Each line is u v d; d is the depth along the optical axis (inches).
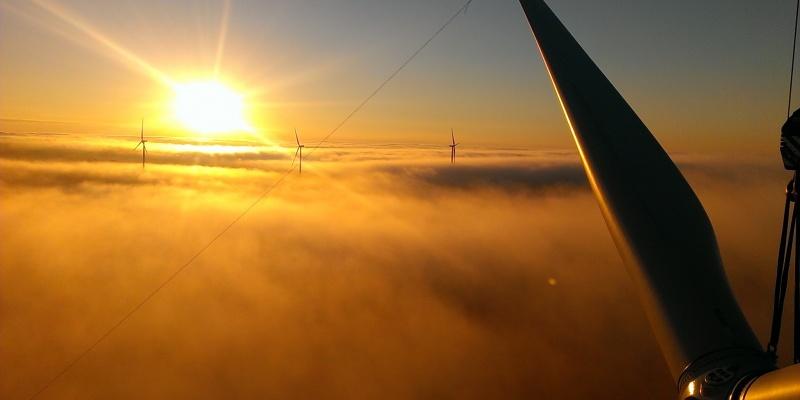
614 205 213.6
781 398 91.4
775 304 160.6
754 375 125.8
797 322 147.4
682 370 151.1
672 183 218.5
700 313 163.2
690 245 189.6
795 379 92.2
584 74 292.7
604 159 235.3
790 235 157.8
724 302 166.9
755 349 144.7
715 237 200.7
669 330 164.6
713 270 181.0
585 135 252.8
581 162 245.4
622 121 256.4
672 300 171.0
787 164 150.1
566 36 326.0
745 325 158.1
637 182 219.6
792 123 146.3
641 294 183.2
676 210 204.2
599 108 266.4
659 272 181.6
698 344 153.5
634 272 189.5
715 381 133.3
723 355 143.6
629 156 234.1
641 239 195.6
